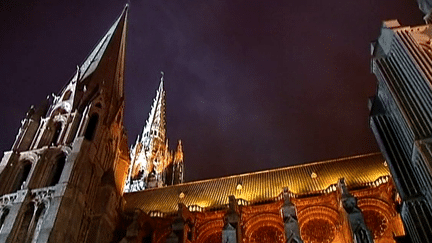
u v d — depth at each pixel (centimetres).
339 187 4622
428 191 3064
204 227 5103
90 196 5006
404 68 3325
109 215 5091
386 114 3859
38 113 5944
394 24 3619
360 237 3784
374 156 5697
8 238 4169
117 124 6172
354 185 5091
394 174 3531
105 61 6862
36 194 4622
